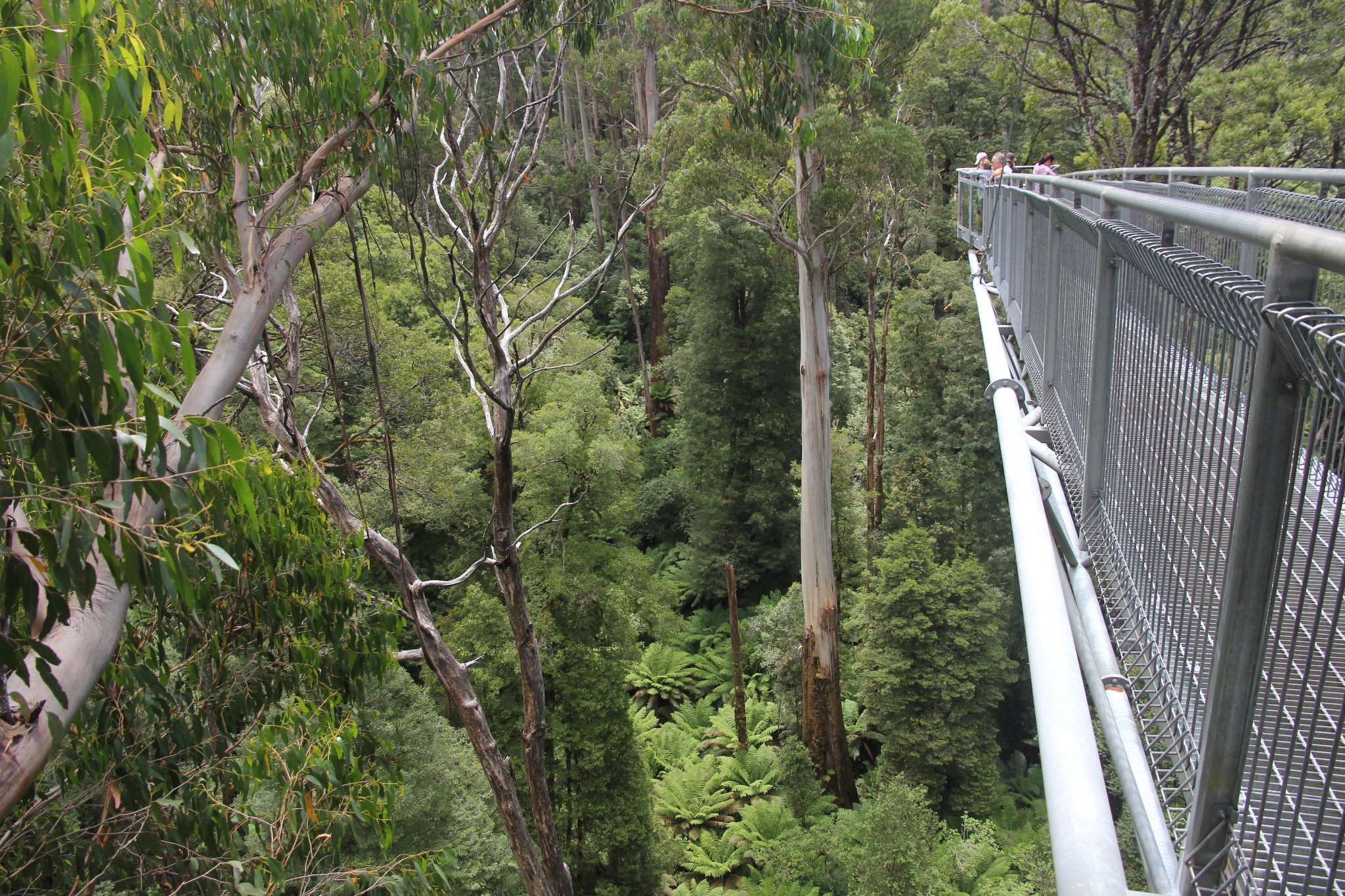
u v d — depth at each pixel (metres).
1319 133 14.28
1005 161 8.47
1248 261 3.87
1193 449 2.13
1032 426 4.64
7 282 2.25
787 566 27.84
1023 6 15.68
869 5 16.06
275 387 6.98
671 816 18.44
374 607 4.83
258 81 4.38
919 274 30.33
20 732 2.44
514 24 5.88
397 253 18.66
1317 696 1.39
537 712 6.60
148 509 2.85
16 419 2.15
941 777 18.61
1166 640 2.37
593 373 18.84
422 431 15.95
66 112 2.25
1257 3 14.58
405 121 4.60
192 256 4.26
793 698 20.97
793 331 27.44
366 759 4.70
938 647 18.47
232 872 3.57
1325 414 1.35
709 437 27.98
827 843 16.59
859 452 26.08
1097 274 3.10
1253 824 1.65
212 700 3.94
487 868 10.86
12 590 2.07
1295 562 1.78
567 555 15.91
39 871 3.40
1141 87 13.24
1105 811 1.92
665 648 24.16
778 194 18.91
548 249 34.16
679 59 15.63
